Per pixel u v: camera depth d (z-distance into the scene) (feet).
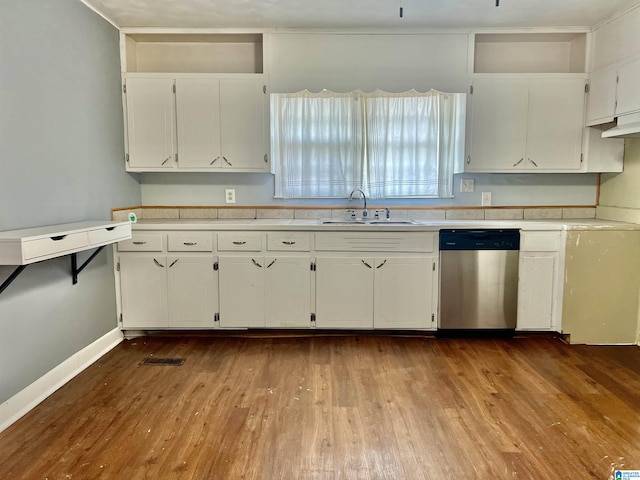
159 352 9.73
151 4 9.38
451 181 11.60
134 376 8.46
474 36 11.03
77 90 8.81
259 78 10.86
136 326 10.50
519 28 10.84
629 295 10.00
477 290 10.27
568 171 11.03
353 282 10.30
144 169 10.98
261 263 10.29
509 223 10.43
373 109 11.36
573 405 7.26
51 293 7.86
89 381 8.24
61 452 5.98
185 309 10.44
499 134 10.99
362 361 9.16
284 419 6.86
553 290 10.28
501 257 10.17
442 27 10.89
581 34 10.97
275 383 8.14
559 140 10.95
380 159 11.50
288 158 11.60
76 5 8.77
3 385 6.66
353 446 6.13
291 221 11.30
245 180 11.94
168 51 11.71
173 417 6.92
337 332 10.82
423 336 10.69
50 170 7.91
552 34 11.03
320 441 6.26
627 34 9.55
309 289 10.34
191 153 10.98
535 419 6.82
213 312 10.44
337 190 11.70
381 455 5.92
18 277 6.98
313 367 8.86
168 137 10.93
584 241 9.92
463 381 8.19
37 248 6.13
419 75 11.23
